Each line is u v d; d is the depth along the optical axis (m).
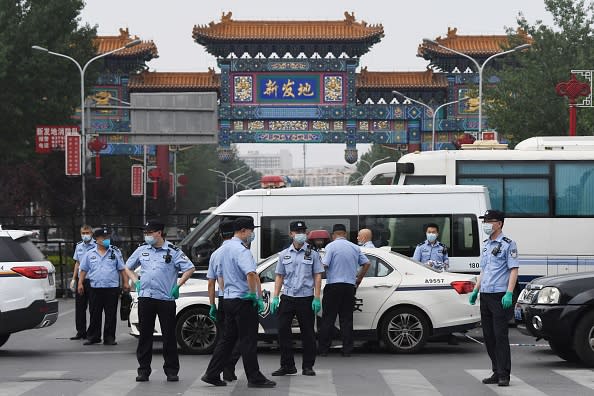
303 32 74.31
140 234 42.75
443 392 13.69
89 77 59.16
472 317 18.64
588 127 44.75
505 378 14.20
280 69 71.69
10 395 13.48
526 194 25.47
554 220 25.30
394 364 17.11
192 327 18.75
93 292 20.91
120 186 75.19
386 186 22.97
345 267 17.78
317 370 16.23
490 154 25.66
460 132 74.12
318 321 19.05
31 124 55.12
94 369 16.55
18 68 52.81
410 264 18.84
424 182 25.80
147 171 76.50
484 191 23.11
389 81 75.25
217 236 22.53
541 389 13.90
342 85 71.94
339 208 22.80
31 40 53.50
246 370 14.19
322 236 19.08
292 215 22.70
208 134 44.47
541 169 25.45
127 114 74.31
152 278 14.71
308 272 15.54
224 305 14.22
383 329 18.61
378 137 73.44
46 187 64.69
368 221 22.81
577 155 25.44
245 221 14.28
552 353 18.64
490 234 14.53
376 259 18.86
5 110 53.38
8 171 61.69
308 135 72.50
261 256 22.55
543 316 16.28
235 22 74.94
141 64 77.31
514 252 14.36
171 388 14.18
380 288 18.62
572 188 25.38
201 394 13.60
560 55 49.03
